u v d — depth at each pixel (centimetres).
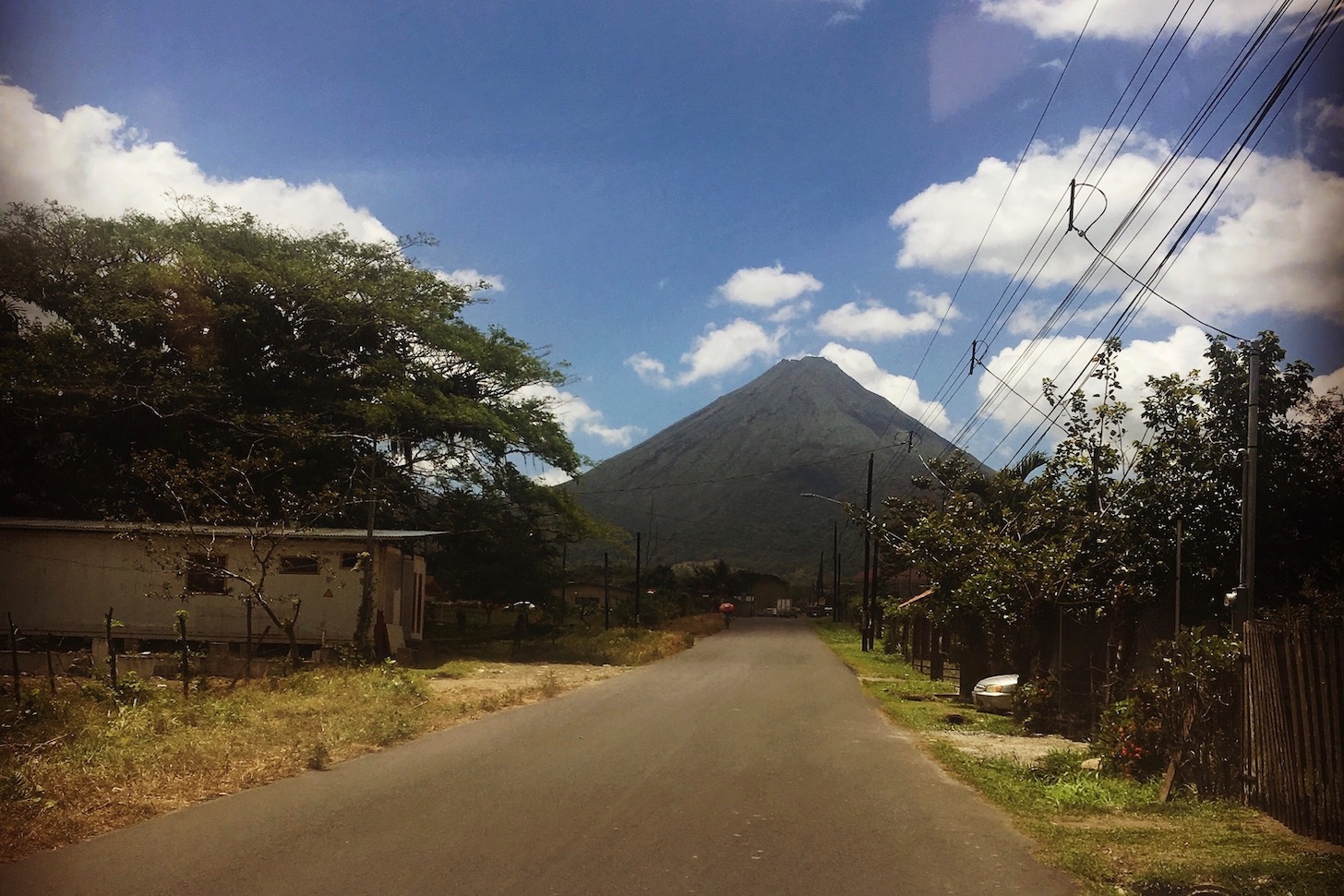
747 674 2717
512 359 4041
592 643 3600
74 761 952
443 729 1385
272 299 3588
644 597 7519
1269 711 851
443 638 3866
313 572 2605
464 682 2233
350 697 1544
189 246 3366
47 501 3353
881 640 4616
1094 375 1767
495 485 3888
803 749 1273
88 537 2561
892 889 634
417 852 685
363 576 2352
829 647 4562
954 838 788
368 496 3170
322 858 666
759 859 693
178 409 3278
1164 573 1530
